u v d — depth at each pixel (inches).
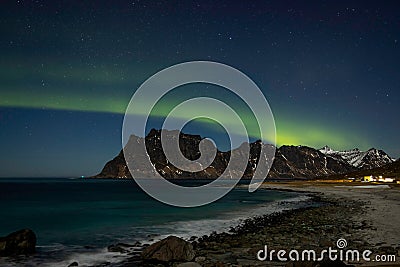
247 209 1595.7
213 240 703.1
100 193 3599.9
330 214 1169.4
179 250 538.0
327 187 3833.7
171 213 1459.2
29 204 2065.7
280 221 1038.4
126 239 793.6
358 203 1648.6
